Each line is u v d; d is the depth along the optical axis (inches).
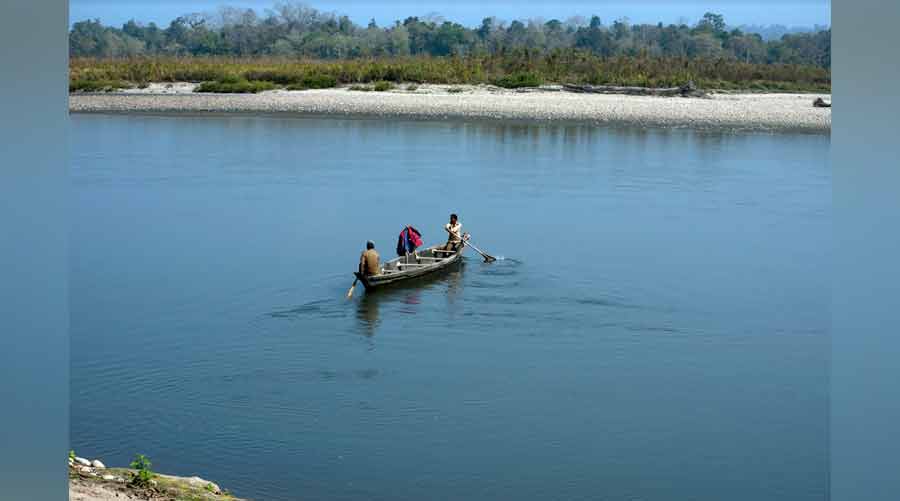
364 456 448.5
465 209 1058.7
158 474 387.5
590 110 1942.7
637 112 1920.5
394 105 1991.9
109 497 328.2
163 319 668.7
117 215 1023.0
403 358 594.9
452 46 3900.1
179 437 467.5
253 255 860.0
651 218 1019.3
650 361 592.1
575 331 652.7
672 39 3816.4
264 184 1200.8
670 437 474.9
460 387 543.5
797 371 576.7
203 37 3892.7
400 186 1187.9
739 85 2353.6
